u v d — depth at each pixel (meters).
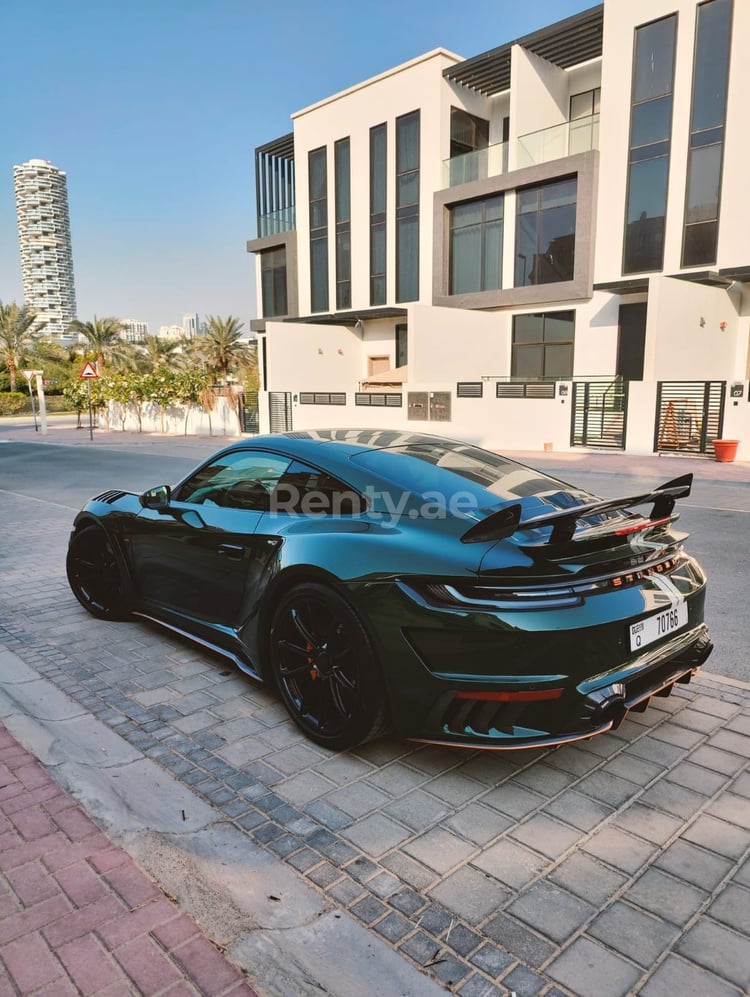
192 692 3.66
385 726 2.89
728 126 17.28
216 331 43.19
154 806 2.61
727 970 1.88
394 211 25.72
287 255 30.31
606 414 17.53
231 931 2.00
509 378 23.25
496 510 2.96
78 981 1.82
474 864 2.31
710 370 18.14
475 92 25.09
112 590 4.73
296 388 27.17
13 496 11.50
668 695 3.31
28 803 2.61
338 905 2.12
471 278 23.77
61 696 3.58
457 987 1.82
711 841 2.43
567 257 20.95
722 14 17.09
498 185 22.03
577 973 1.87
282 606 3.13
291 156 31.70
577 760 2.96
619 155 19.31
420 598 2.64
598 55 22.14
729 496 11.04
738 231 17.41
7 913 2.06
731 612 5.10
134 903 2.10
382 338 27.84
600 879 2.24
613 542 2.79
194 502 4.00
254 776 2.85
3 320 50.59
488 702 2.56
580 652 2.51
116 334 50.25
